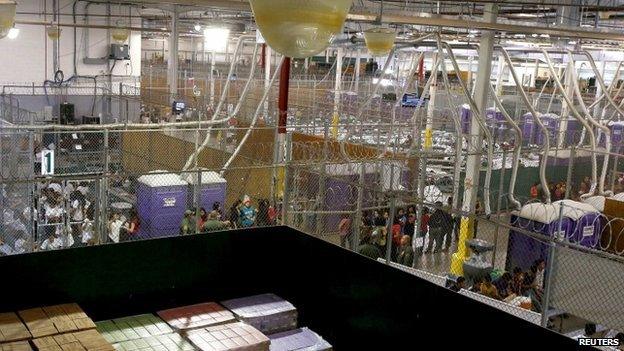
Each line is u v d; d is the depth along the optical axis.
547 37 20.00
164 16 31.66
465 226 14.70
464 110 25.88
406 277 7.37
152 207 13.66
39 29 27.02
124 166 19.97
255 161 16.12
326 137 14.77
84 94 28.16
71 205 14.22
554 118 23.56
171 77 26.30
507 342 6.30
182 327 7.52
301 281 9.02
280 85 15.81
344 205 14.86
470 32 20.52
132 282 8.01
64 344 6.50
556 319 9.89
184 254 8.36
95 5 28.22
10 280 7.20
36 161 16.75
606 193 16.72
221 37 18.75
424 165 13.60
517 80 15.46
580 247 7.77
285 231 9.16
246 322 7.97
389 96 30.67
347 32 21.64
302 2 3.62
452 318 6.84
